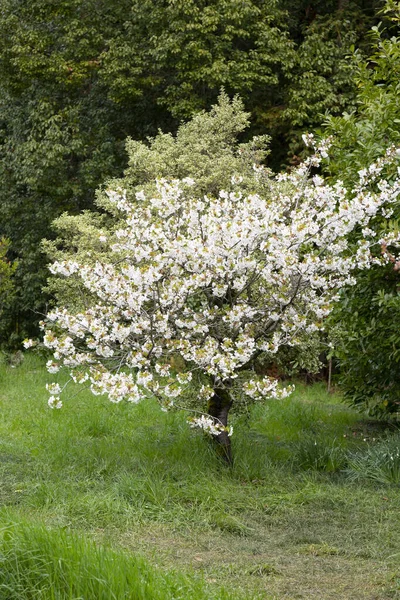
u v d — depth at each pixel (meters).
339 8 18.66
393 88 9.82
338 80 17.58
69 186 19.05
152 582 4.28
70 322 7.57
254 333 7.90
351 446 9.52
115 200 7.95
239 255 7.26
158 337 7.77
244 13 17.09
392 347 9.63
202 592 4.48
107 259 12.72
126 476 7.33
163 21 17.67
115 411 11.08
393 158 8.21
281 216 7.52
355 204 7.20
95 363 7.80
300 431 10.30
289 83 18.47
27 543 4.42
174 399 8.46
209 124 14.50
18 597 4.09
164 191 7.44
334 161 10.34
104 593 4.07
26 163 18.92
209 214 7.38
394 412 10.86
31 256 19.89
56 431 9.63
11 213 20.42
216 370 7.23
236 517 6.68
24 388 13.42
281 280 7.41
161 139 14.68
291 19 19.11
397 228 7.92
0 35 19.30
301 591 5.15
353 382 10.72
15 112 20.42
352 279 7.84
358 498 7.20
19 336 20.69
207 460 8.02
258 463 8.13
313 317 8.48
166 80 18.84
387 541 6.12
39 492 6.95
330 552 5.95
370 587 5.25
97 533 6.20
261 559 5.79
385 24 18.36
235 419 10.14
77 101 19.53
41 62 18.67
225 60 17.78
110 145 19.05
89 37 18.69
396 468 7.85
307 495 7.19
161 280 7.78
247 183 12.30
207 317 7.69
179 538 6.20
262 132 18.47
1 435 9.54
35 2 18.88
